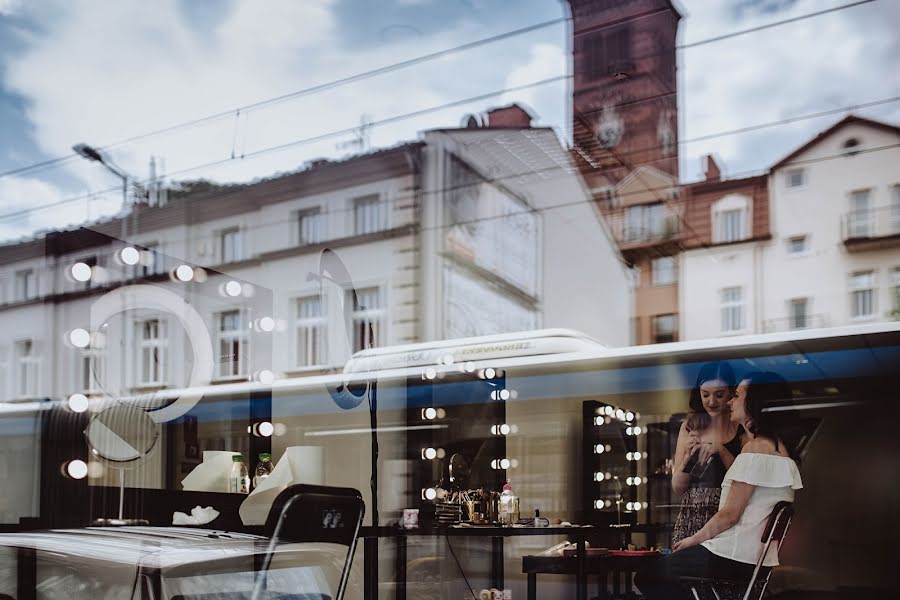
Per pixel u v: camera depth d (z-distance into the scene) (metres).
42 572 3.35
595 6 17.03
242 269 15.16
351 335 5.78
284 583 3.30
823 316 20.34
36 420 3.66
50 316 3.78
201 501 4.07
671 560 3.81
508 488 5.62
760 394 5.13
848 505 4.95
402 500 5.45
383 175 16.45
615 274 21.42
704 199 20.91
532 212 19.42
